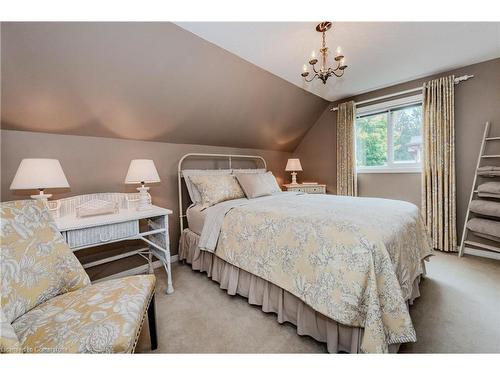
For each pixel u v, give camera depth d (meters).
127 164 2.33
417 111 3.03
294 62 2.36
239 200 2.34
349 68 2.59
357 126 3.60
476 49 2.22
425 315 1.54
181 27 1.75
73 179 2.00
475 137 2.57
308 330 1.35
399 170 3.14
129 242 2.32
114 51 1.67
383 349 1.00
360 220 1.35
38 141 1.83
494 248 2.36
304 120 3.80
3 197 1.70
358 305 1.08
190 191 2.61
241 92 2.62
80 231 1.45
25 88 1.58
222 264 1.99
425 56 2.34
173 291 1.95
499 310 1.58
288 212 1.64
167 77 2.04
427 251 1.84
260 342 1.34
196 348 1.30
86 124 1.98
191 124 2.62
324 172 3.98
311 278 1.27
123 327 0.83
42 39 1.43
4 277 0.86
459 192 2.70
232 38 1.92
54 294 1.03
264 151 3.92
